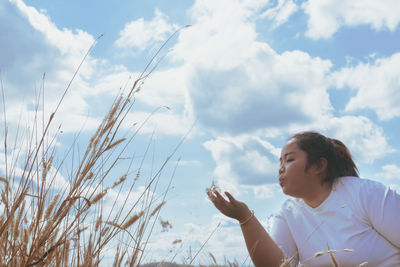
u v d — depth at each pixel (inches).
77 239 50.9
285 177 70.0
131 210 55.5
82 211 50.5
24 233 48.3
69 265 50.8
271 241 64.0
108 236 53.0
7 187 48.4
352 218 63.7
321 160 68.3
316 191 68.5
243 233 63.7
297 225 70.6
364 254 62.1
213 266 58.8
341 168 71.3
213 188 63.0
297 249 72.4
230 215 63.3
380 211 61.2
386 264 61.7
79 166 50.3
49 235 47.1
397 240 60.3
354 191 65.2
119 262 52.9
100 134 51.8
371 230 63.2
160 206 58.5
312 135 70.7
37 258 47.2
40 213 47.9
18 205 46.8
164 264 56.5
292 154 69.7
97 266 51.4
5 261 46.5
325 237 66.1
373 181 66.7
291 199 75.5
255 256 62.6
